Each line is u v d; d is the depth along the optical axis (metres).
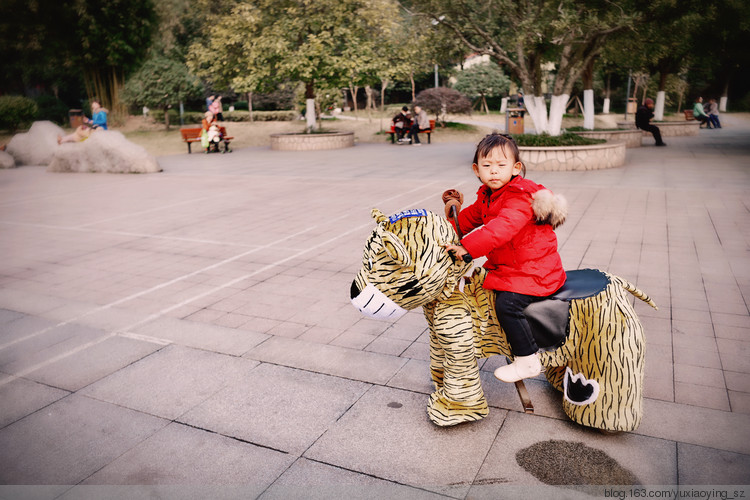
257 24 21.58
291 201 10.61
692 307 4.82
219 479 2.84
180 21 33.31
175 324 4.90
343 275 6.09
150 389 3.78
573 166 13.45
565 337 2.91
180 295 5.65
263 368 4.03
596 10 12.95
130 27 28.05
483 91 39.22
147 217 9.70
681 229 7.43
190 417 3.43
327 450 3.04
